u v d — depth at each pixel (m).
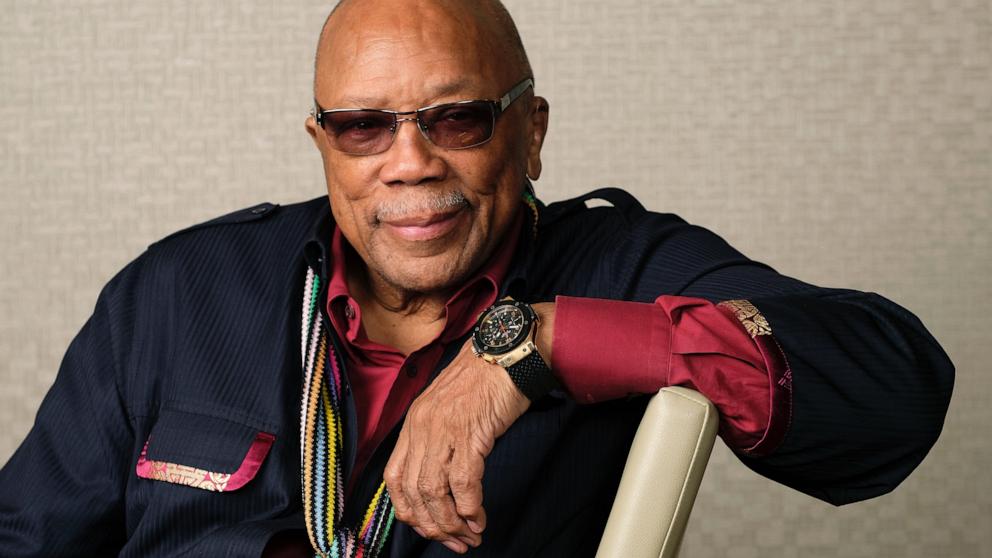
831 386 1.18
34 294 2.49
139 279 1.55
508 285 1.44
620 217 1.54
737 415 1.18
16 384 2.50
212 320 1.49
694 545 2.42
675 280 1.42
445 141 1.33
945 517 2.38
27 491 1.51
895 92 2.33
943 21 2.32
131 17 2.43
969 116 2.33
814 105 2.35
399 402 1.42
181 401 1.45
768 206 2.36
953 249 2.34
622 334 1.20
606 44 2.37
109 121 2.45
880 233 2.35
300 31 2.42
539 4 2.37
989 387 2.35
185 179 2.45
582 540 1.40
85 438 1.51
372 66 1.32
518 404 1.18
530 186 1.50
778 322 1.19
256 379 1.44
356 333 1.44
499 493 1.35
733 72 2.35
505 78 1.37
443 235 1.35
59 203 2.47
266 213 1.59
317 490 1.36
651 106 2.37
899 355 1.21
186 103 2.44
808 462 1.21
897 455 1.22
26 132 2.46
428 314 1.48
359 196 1.36
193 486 1.40
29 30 2.44
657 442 1.11
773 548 2.41
